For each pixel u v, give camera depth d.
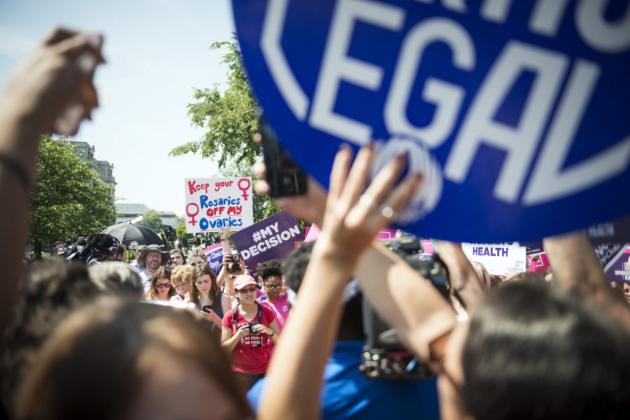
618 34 1.04
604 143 1.06
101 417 0.76
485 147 1.09
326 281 0.93
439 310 1.17
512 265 6.00
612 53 1.05
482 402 0.87
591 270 1.35
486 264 6.12
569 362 0.81
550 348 0.83
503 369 0.84
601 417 0.81
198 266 6.28
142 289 2.25
